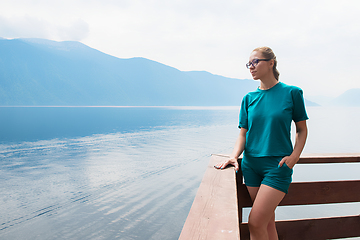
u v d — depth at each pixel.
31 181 21.38
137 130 64.88
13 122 88.25
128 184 19.88
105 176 22.77
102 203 15.45
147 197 16.53
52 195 17.38
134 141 46.09
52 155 33.78
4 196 17.17
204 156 32.22
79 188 19.03
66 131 64.06
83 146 41.25
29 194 17.69
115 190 18.27
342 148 36.12
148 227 11.87
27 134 58.44
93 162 29.11
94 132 61.62
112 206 14.85
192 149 37.34
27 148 40.00
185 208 14.45
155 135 54.50
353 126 72.06
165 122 88.44
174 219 12.84
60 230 11.66
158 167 26.27
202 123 83.31
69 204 15.34
